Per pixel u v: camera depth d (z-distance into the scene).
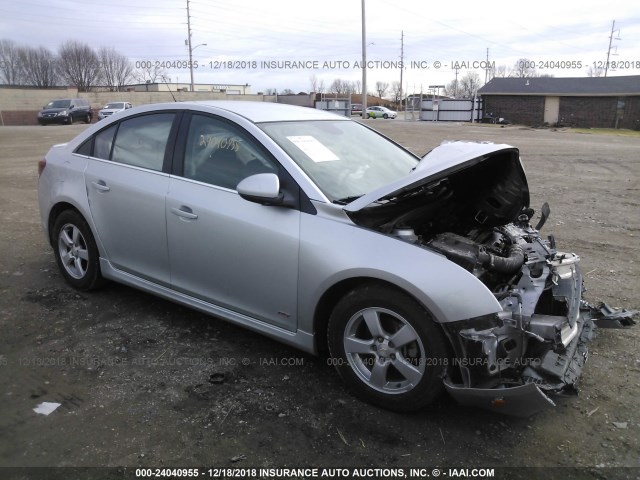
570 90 43.31
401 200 3.28
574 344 3.13
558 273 3.56
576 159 15.33
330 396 3.22
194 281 3.76
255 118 3.71
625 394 3.28
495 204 3.96
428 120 46.47
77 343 3.80
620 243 6.41
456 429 2.95
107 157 4.36
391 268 2.84
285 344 3.69
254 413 3.04
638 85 41.72
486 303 2.74
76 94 48.31
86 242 4.50
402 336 2.92
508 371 2.81
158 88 61.72
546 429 2.96
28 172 11.98
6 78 69.31
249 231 3.37
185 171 3.81
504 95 45.22
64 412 3.02
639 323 4.24
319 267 3.08
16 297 4.55
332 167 3.54
